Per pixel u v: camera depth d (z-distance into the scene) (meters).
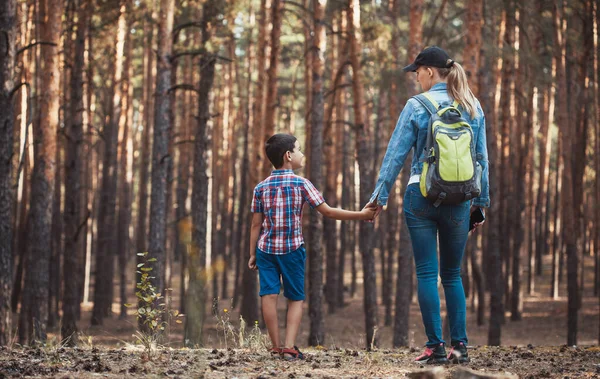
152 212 15.81
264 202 4.44
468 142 4.05
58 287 22.77
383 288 28.42
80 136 18.27
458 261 4.35
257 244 4.51
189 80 27.56
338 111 25.66
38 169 13.65
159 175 15.91
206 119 18.17
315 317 15.91
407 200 4.24
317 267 16.03
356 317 25.52
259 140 20.52
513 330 22.14
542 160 31.14
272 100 17.72
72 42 21.00
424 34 19.92
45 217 13.65
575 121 23.11
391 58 18.75
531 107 23.83
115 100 25.52
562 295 29.42
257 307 21.39
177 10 18.08
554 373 4.10
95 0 18.58
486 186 4.35
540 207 32.31
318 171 16.12
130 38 24.11
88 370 3.84
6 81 10.41
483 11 19.12
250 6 26.81
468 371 3.21
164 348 4.96
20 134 18.92
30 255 13.56
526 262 40.06
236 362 4.26
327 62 29.62
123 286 25.48
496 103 25.23
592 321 23.16
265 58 20.56
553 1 18.98
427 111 4.19
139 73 32.50
